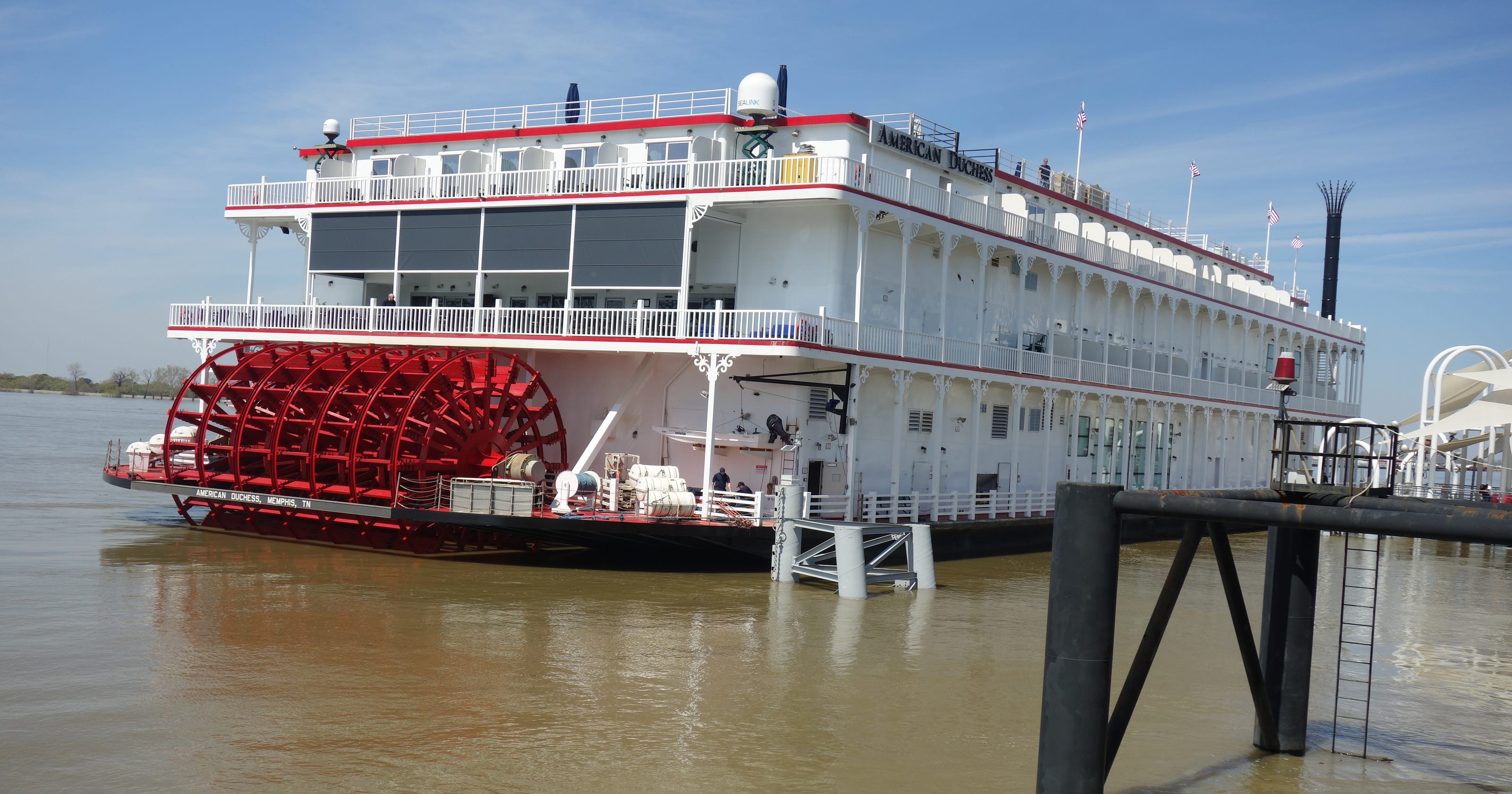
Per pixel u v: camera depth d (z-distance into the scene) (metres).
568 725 15.88
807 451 30.62
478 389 30.38
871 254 32.53
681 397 31.72
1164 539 45.31
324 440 31.64
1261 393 52.88
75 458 58.81
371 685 17.36
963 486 36.78
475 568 27.39
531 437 32.25
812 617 23.44
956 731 16.38
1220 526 13.94
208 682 17.27
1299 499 13.96
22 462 54.16
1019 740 16.09
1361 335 65.62
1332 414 61.62
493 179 33.12
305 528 31.19
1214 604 28.17
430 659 18.91
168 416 33.97
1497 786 15.02
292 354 32.66
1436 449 54.50
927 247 34.84
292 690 16.98
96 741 14.66
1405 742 16.88
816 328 28.23
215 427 35.03
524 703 16.78
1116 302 45.19
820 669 19.39
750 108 32.38
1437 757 16.19
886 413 33.59
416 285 37.75
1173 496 11.75
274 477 30.30
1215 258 56.31
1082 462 42.94
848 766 14.77
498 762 14.35
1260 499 13.79
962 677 19.33
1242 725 17.31
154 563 26.55
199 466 31.30
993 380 35.12
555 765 14.33
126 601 22.41
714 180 30.41
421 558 28.50
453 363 30.20
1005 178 39.53
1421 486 48.19
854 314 31.67
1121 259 41.81
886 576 27.28
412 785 13.51
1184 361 48.62
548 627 21.48
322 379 31.64
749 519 27.91
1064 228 40.28
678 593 25.34
